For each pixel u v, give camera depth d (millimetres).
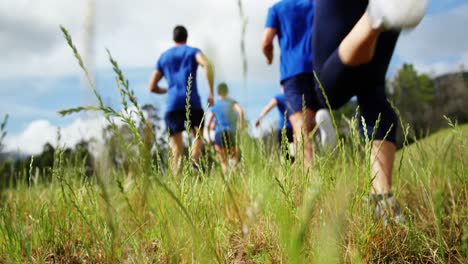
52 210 1874
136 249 1341
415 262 1364
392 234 1423
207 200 1431
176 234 1242
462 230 1441
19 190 2105
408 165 2174
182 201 1252
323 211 1100
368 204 1311
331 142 1811
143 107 990
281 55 3264
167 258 1288
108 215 1022
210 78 639
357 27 1492
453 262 1328
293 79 3094
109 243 1333
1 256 1463
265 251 1435
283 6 3273
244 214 1498
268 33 3350
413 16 1208
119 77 948
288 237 1082
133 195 1566
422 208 1820
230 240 1613
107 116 796
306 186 1289
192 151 1329
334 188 1141
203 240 1160
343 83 1744
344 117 1880
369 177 1240
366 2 1710
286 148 1450
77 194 1697
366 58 1588
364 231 1319
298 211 1187
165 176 1305
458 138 1575
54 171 1588
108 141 650
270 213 1442
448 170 1965
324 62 1828
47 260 1541
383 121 1765
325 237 767
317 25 1841
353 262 1184
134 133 993
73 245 1565
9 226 1502
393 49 1718
